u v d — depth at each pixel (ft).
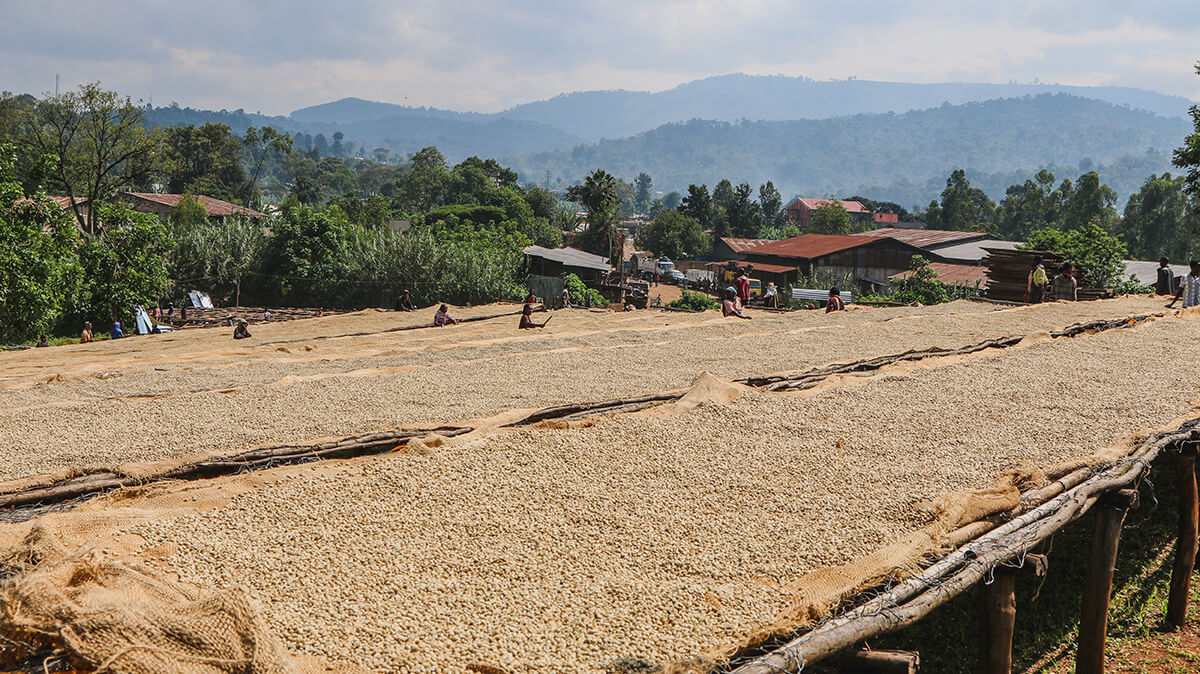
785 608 13.55
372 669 11.40
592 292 120.06
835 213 274.16
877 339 42.24
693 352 38.06
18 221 84.43
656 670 11.62
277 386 29.35
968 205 282.36
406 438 22.54
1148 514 31.65
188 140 274.77
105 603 11.51
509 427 23.20
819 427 23.99
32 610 11.35
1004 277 66.90
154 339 66.13
